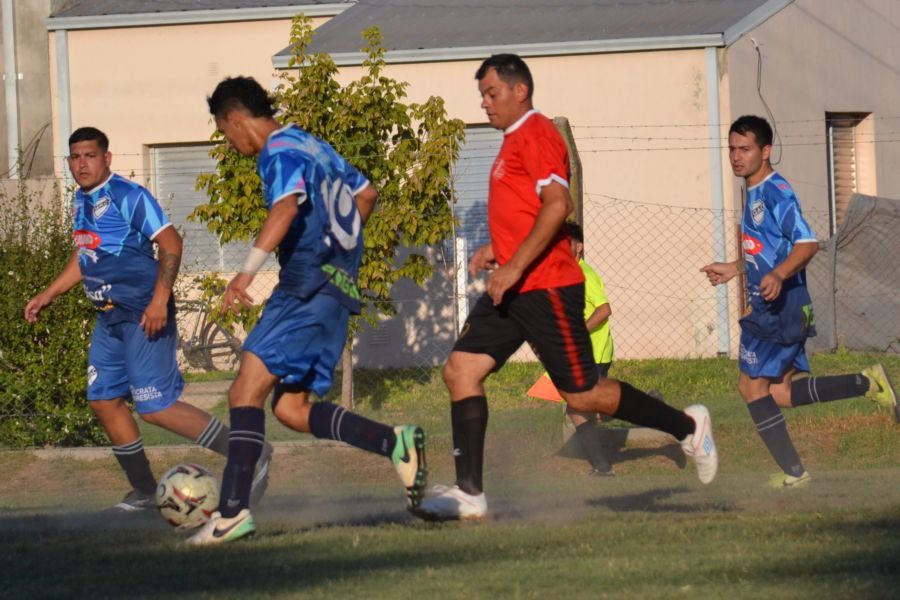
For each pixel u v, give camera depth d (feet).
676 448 114.32
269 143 62.59
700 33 181.88
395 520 69.92
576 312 66.13
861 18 208.74
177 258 75.72
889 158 215.92
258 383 62.39
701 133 183.11
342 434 64.23
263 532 64.90
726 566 49.32
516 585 46.80
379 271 140.15
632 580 47.29
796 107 195.00
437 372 174.09
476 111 187.93
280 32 206.80
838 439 114.01
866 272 177.27
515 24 197.57
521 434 124.26
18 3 221.66
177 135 207.62
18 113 222.28
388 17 205.46
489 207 67.97
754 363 82.84
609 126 184.96
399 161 139.13
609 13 198.80
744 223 82.17
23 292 121.80
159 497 67.21
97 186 76.33
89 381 79.25
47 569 54.34
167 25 207.41
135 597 47.01
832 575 47.01
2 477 112.16
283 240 63.10
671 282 183.11
